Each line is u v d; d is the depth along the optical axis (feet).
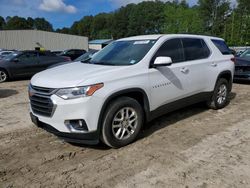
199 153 12.84
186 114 19.12
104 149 13.42
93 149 13.43
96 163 12.00
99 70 13.16
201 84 17.88
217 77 19.25
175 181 10.50
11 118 18.88
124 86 12.96
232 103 22.50
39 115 12.87
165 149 13.32
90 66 14.30
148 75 14.12
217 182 10.39
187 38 17.37
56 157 12.64
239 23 184.85
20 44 127.85
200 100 18.34
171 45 16.01
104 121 12.60
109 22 374.84
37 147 13.79
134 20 324.60
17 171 11.43
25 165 11.93
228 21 213.87
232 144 13.85
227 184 10.26
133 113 13.73
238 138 14.65
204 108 20.71
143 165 11.76
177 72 15.78
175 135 15.15
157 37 15.76
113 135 12.96
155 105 14.75
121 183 10.44
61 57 45.11
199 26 236.84
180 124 17.02
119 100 13.01
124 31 343.67
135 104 13.66
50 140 14.67
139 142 14.19
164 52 15.40
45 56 42.63
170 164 11.80
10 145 14.07
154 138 14.73
